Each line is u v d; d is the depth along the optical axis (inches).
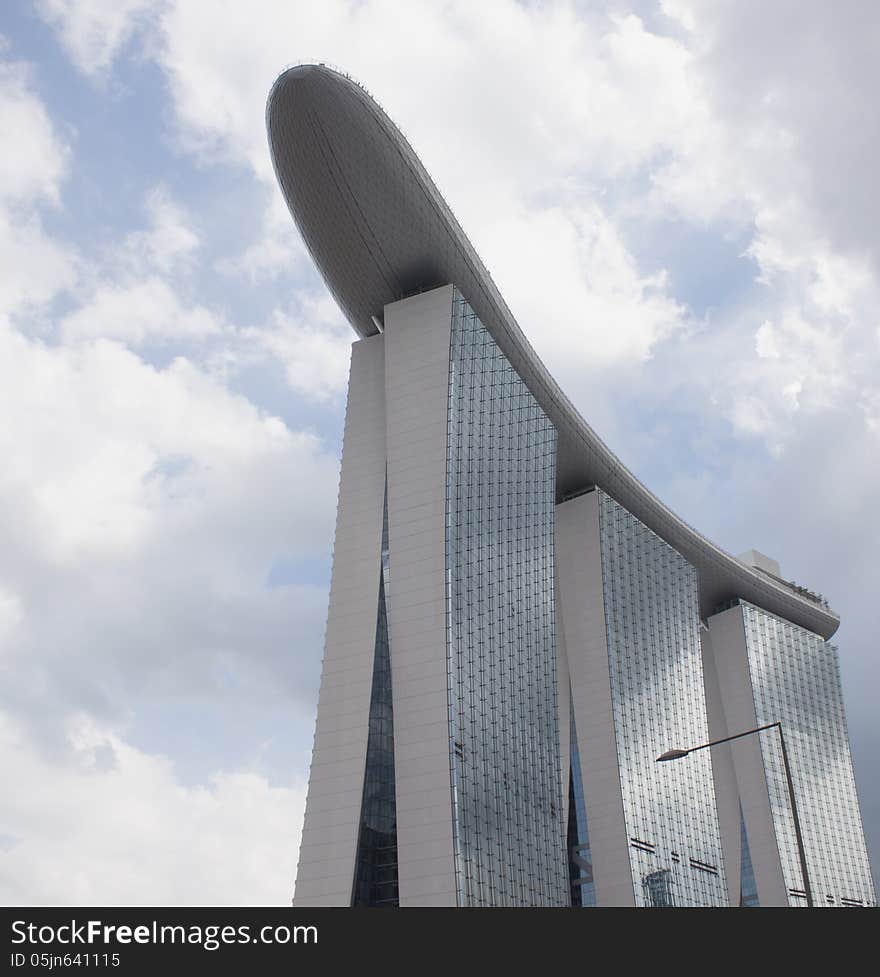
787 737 6589.6
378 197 3745.1
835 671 7327.8
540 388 4618.6
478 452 3964.1
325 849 3284.9
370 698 3467.0
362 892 3223.4
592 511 5246.1
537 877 3666.3
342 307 4303.6
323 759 3432.6
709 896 5246.1
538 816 3816.4
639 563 5541.3
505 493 4116.6
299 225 3951.8
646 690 5260.8
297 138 3577.8
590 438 5017.2
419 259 3993.6
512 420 4284.0
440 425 3791.8
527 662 4020.7
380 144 3550.7
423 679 3422.7
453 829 3184.1
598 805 4803.2
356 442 3996.1
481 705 3575.3
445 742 3307.1
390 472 3799.2
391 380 3969.0
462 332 4001.0
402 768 3329.2
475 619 3676.2
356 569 3725.4
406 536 3673.7
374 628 3587.6
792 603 7007.9
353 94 3435.0
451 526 3646.7
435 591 3538.4
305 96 3427.7
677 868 5032.0
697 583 6274.6
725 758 6496.1
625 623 5236.2
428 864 3169.3
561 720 5054.1
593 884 4690.0
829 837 6550.2
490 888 3304.6
